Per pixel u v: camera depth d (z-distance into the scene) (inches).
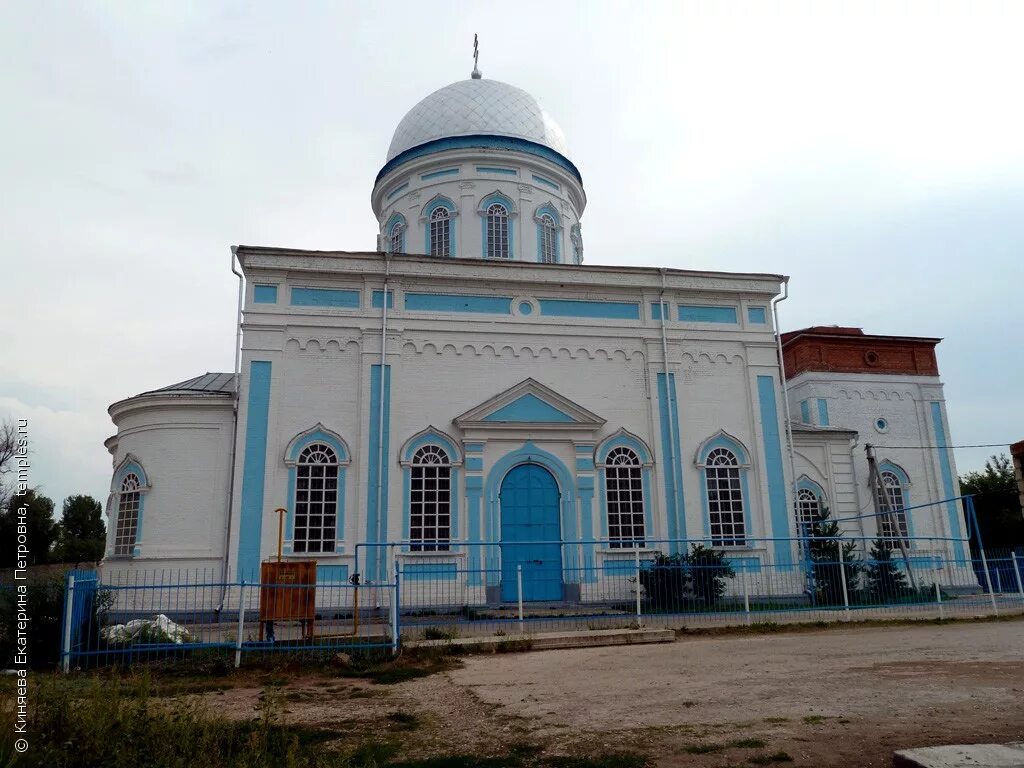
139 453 814.5
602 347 898.7
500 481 837.8
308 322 836.6
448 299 877.2
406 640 555.2
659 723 319.6
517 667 484.1
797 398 1216.2
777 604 786.8
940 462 1186.0
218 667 471.8
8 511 1125.7
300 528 788.6
